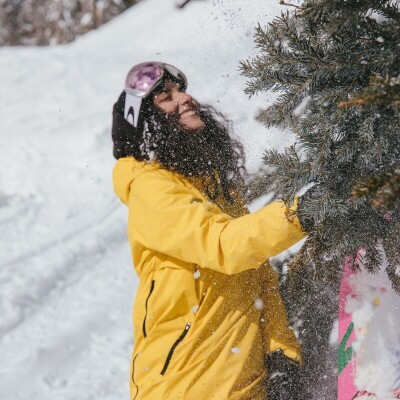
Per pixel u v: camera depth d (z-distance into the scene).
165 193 2.15
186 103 2.29
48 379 3.60
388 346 2.14
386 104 1.76
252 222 1.97
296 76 1.97
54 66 10.73
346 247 1.98
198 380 2.16
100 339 3.96
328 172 1.88
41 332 4.05
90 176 6.50
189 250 2.09
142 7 14.57
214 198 2.32
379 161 1.85
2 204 6.12
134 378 2.26
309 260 2.05
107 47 12.17
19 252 5.16
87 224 5.58
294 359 2.38
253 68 2.01
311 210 1.84
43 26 24.31
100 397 3.44
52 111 8.52
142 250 2.27
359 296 2.20
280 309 2.36
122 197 2.34
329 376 2.49
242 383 2.21
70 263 4.89
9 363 3.73
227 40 5.93
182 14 11.67
